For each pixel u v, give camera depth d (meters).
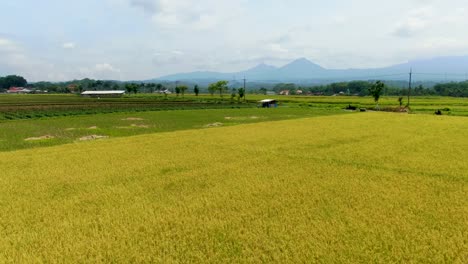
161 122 40.25
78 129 33.16
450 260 6.54
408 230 7.99
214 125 37.19
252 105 76.19
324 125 35.12
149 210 9.57
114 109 58.44
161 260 6.63
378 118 44.28
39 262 6.60
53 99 98.19
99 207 10.01
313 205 9.92
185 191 11.61
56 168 15.62
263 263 6.56
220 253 6.90
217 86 130.62
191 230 8.13
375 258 6.64
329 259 6.60
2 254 6.96
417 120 41.00
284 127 33.31
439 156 17.88
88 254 7.02
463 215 8.93
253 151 19.78
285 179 13.12
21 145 23.88
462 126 33.72
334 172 14.29
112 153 19.48
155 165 16.08
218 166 15.72
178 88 134.75
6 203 10.58
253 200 10.45
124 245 7.33
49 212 9.59
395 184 12.28
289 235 7.75
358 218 8.80
